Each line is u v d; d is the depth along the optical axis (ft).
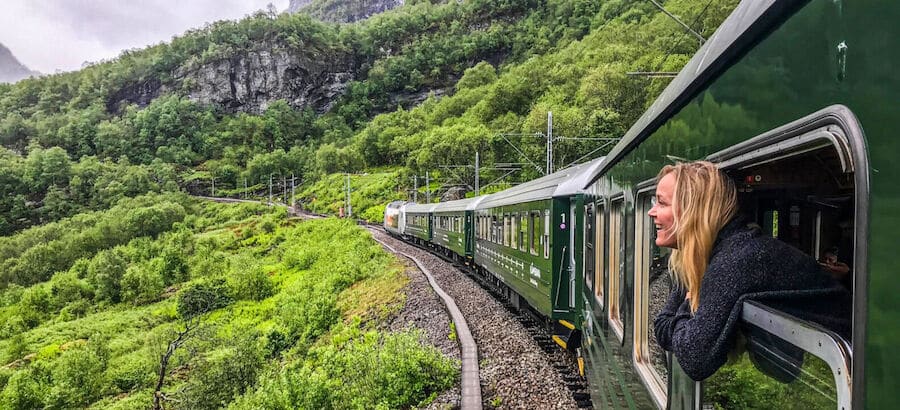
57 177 421.59
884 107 3.43
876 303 3.53
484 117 258.37
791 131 4.70
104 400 81.82
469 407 24.18
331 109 611.06
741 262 5.47
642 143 11.24
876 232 3.52
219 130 565.12
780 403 5.11
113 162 515.09
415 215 121.19
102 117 597.11
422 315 51.06
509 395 26.02
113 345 109.19
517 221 40.52
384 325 56.70
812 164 6.41
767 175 6.70
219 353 70.54
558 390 25.36
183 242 215.72
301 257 147.64
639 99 136.98
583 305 23.04
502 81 282.56
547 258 31.09
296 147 507.71
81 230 297.74
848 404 3.84
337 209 275.18
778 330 4.83
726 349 5.60
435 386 30.66
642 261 11.14
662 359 9.46
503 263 46.24
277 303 110.73
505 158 174.19
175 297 150.71
